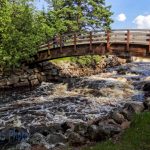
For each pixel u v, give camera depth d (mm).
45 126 20766
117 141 14172
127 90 32844
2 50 33562
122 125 15844
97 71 50469
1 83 36500
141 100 29109
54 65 44562
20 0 37469
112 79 39531
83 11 52719
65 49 38625
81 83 38062
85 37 36469
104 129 15141
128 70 46750
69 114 25250
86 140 15328
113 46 33062
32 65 42031
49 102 30062
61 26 49188
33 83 39406
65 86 38094
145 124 14789
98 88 34844
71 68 46469
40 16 39031
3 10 34875
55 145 15492
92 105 27859
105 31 33938
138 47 30969
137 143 13555
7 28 34156
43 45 40938
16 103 30734
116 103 28328
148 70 47000
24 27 37000
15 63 34938
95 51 35125
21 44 34719
